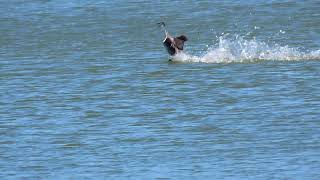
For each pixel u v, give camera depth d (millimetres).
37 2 170500
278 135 75562
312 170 66500
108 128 79562
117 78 99125
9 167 69750
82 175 67250
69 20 148125
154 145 74125
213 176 66000
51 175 67562
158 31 134500
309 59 105625
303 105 84688
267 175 65812
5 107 88000
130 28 137875
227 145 73438
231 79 96312
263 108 84188
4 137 77875
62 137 77312
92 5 163875
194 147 73250
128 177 66312
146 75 100000
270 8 154125
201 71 100750
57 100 90250
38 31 137750
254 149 72062
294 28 133000
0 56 116438
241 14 149125
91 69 104938
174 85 94625
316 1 159250
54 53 117500
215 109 84500
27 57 114938
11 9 163500
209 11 153500
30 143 75875
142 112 84438
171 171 67438
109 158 71062
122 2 166375
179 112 83938
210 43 123312
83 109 86312
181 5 160750
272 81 94625
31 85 97312
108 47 120875
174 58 107250
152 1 166750
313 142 73250
